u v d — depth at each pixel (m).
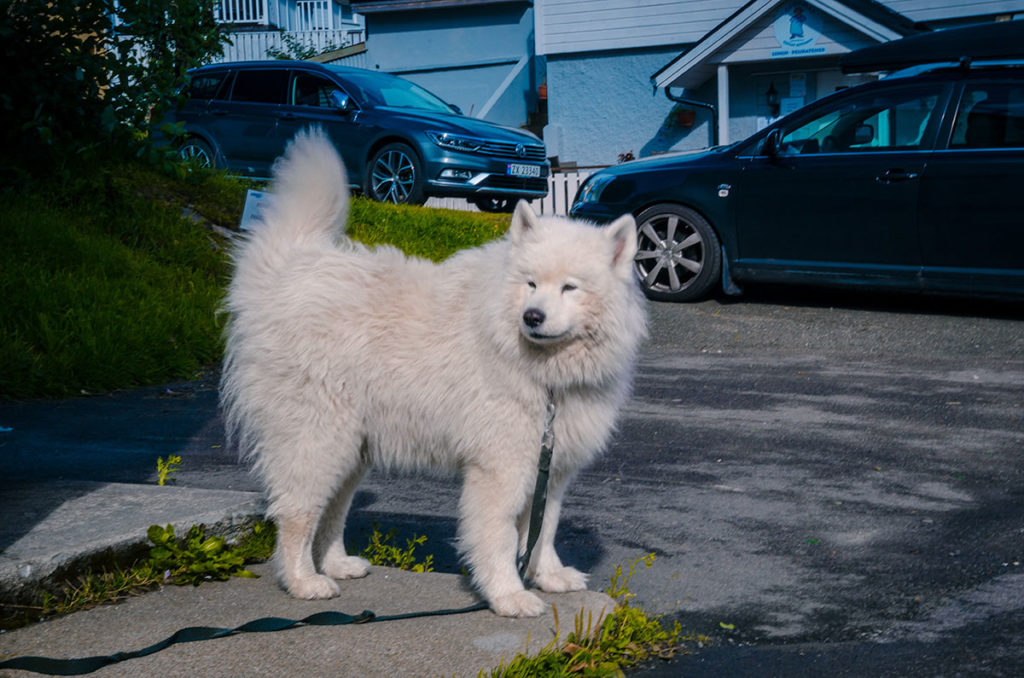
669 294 10.79
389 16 28.02
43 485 4.47
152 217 9.91
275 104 14.66
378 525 4.78
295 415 3.69
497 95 26.36
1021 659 3.45
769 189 10.18
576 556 4.41
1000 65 9.47
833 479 5.47
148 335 7.69
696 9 21.88
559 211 17.78
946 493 5.24
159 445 5.86
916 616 3.81
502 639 3.34
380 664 3.12
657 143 22.53
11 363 6.78
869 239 9.78
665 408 6.98
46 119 9.75
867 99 9.99
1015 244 9.15
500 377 3.54
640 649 3.49
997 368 8.06
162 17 10.62
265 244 3.94
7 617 3.35
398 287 3.76
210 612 3.52
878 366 8.20
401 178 13.91
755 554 4.43
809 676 3.35
